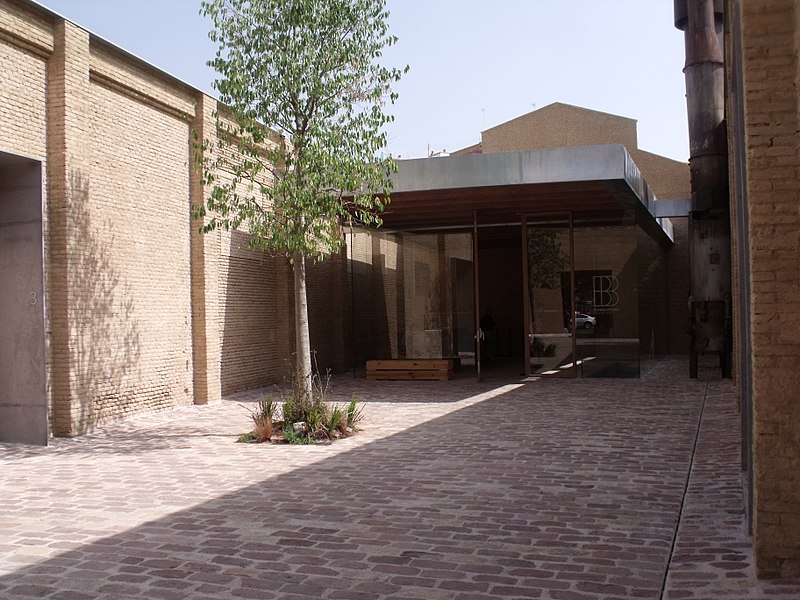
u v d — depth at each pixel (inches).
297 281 444.8
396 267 781.3
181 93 554.9
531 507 263.7
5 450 394.9
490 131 1357.0
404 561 210.2
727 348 663.1
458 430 431.2
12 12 403.5
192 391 571.2
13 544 232.7
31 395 412.8
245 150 450.9
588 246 719.1
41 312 412.5
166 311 539.5
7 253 419.2
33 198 414.0
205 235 574.2
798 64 181.6
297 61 426.0
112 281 477.7
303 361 441.7
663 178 1123.9
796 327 188.7
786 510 188.2
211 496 289.4
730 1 343.9
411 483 304.2
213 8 428.8
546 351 717.9
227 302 623.2
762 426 190.4
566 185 572.4
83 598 187.9
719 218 663.8
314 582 195.5
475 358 756.0
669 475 306.7
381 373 748.0
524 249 719.7
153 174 527.2
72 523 255.3
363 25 439.5
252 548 224.4
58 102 434.0
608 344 721.6
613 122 1293.1
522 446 376.5
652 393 578.6
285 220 438.9
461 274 762.2
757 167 191.9
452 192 598.5
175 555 219.3
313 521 251.9
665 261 1023.6
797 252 189.3
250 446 398.3
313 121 436.5
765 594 178.5
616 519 246.7
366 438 414.3
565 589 186.9
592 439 390.3
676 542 221.0
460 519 250.8
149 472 337.1
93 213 461.7
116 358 480.7
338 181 427.5
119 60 488.4
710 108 664.4
